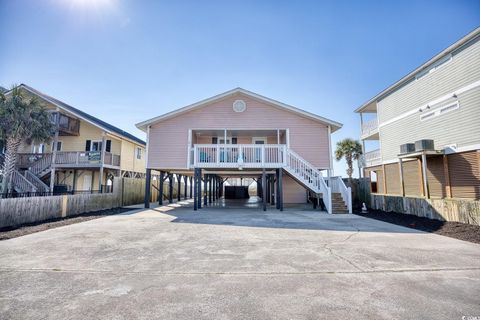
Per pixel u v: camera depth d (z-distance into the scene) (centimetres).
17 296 277
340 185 1191
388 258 425
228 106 1402
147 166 1352
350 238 586
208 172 1555
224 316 236
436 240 568
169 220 874
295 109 1360
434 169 1302
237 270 366
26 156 1644
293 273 354
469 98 1092
